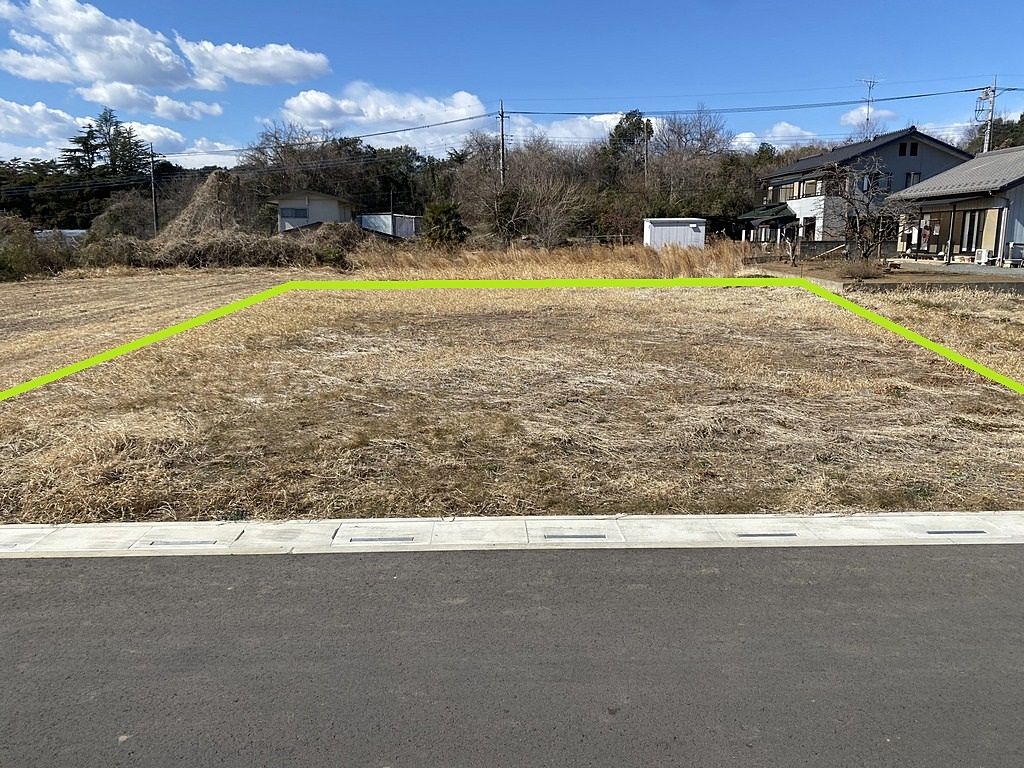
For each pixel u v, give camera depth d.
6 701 2.12
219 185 33.75
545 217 29.14
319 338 9.11
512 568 2.99
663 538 3.30
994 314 10.48
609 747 1.91
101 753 1.90
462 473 4.18
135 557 3.11
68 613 2.63
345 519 3.55
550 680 2.21
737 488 3.95
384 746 1.92
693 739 1.95
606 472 4.20
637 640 2.44
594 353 7.99
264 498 3.80
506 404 5.74
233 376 6.78
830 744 1.93
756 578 2.89
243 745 1.93
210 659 2.34
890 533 3.34
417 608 2.66
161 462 4.31
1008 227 18.52
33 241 21.47
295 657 2.34
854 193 21.12
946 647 2.39
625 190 41.84
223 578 2.91
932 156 28.64
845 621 2.56
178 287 17.86
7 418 5.27
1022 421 5.26
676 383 6.48
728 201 35.94
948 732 1.98
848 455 4.52
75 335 9.66
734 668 2.28
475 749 1.91
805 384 6.41
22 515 3.60
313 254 25.30
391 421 5.23
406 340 8.95
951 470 4.23
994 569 2.96
